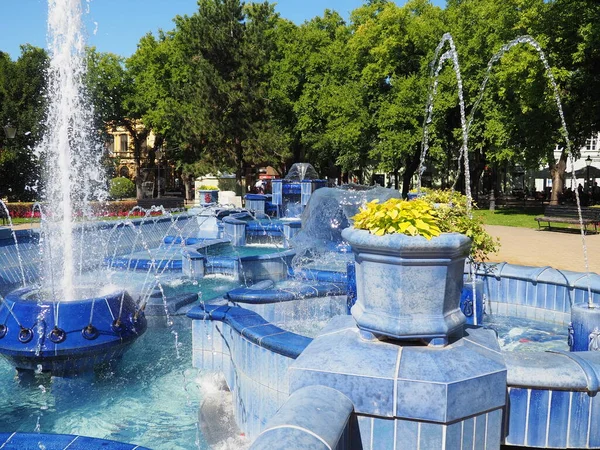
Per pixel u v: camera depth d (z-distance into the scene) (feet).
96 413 14.40
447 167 121.19
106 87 122.72
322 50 112.98
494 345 8.55
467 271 21.30
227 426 13.66
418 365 7.44
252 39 95.45
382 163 99.71
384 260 7.88
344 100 102.53
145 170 142.72
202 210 57.98
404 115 93.76
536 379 7.98
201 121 93.40
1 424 13.83
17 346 15.55
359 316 8.32
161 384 16.11
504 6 74.02
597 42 62.28
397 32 97.35
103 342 16.16
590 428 8.18
